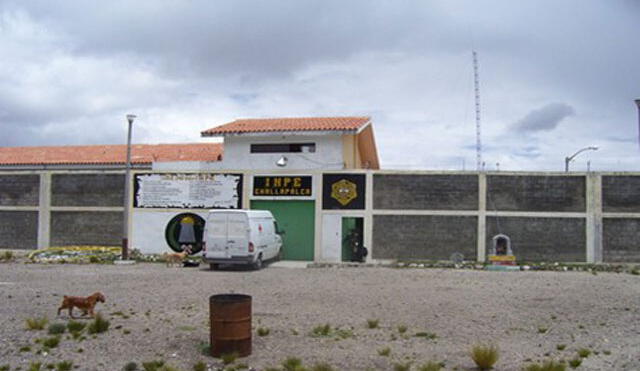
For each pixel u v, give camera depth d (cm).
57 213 2833
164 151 3528
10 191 2886
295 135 2677
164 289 1586
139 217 2717
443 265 2342
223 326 892
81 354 903
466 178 2439
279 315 1217
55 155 3516
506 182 2420
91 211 2795
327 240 2530
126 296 1455
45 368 834
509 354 914
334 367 843
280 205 2628
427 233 2447
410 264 2361
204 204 2666
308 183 2575
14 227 2875
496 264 2277
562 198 2392
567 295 1485
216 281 1775
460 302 1379
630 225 2359
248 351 908
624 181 2369
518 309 1288
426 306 1326
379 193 2494
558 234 2386
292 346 959
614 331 1074
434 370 802
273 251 2428
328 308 1301
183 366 847
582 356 900
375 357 896
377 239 2478
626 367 843
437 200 2452
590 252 2364
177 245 2675
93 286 1641
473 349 878
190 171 2684
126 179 2483
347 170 2528
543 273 2084
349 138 2673
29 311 1230
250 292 1541
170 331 1054
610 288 1623
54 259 2467
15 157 3494
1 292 1503
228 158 2730
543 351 935
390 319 1180
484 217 2419
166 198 2697
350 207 2512
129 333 1036
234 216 2153
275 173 2616
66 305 1162
